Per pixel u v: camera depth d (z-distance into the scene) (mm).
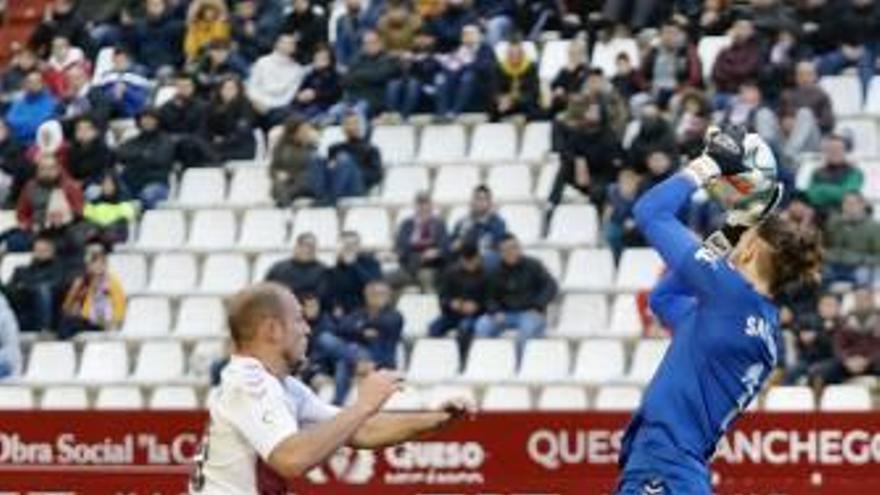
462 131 56781
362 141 55875
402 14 58125
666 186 22406
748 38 53250
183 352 53812
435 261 52062
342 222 55531
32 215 57125
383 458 37625
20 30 67625
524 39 58781
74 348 54000
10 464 39188
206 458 20828
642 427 22281
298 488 37875
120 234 56562
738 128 22375
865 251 49031
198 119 57875
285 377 21312
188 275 55875
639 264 51875
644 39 57281
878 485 36188
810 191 49656
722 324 22047
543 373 49906
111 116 60312
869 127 53875
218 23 60719
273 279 50594
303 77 58688
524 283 50375
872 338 45875
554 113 55094
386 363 49406
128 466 38875
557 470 37188
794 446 36469
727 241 22328
